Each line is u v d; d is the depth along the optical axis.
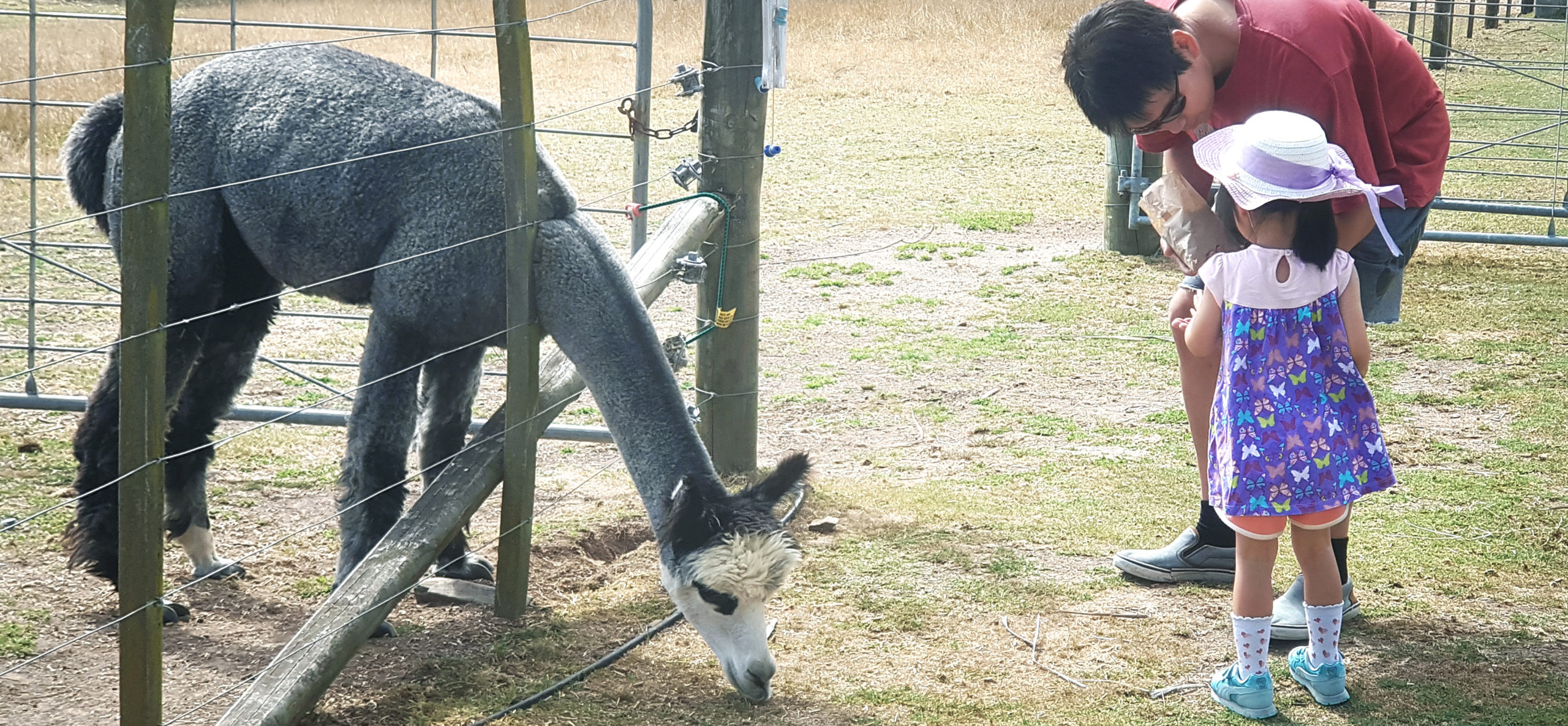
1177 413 6.32
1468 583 4.37
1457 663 3.82
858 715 3.55
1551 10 20.34
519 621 4.19
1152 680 3.75
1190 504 5.15
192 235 4.28
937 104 17.00
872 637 4.03
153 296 2.71
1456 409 6.32
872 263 9.51
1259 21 3.73
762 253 9.77
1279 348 3.48
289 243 4.21
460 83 15.48
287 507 5.22
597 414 6.37
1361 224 3.70
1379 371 6.95
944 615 4.17
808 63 19.83
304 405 6.32
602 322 3.83
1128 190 9.38
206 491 4.80
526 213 3.78
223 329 4.50
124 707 2.93
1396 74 3.90
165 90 2.64
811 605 4.24
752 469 5.51
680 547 3.34
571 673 3.81
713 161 5.11
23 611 4.23
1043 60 20.22
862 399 6.60
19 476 5.36
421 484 5.35
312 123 4.14
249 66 4.37
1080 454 5.76
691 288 8.86
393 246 4.00
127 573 2.84
